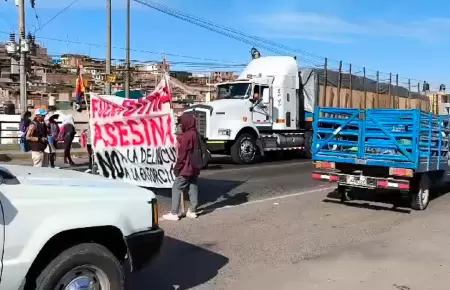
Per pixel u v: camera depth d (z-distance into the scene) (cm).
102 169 1005
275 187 1221
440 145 1008
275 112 2003
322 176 1006
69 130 1747
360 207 986
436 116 980
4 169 420
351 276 564
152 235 430
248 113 1880
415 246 697
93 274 390
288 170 1617
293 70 2069
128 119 948
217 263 603
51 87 6331
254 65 2106
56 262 367
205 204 970
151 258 434
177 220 824
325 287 527
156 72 4759
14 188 360
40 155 1244
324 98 2203
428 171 964
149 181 929
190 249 660
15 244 344
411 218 896
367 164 948
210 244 687
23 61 2416
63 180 411
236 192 1130
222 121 1786
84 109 3170
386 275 570
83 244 387
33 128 1228
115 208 405
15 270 343
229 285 527
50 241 375
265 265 600
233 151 1814
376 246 696
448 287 533
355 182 961
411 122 898
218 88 2006
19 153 2006
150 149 923
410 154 902
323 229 793
